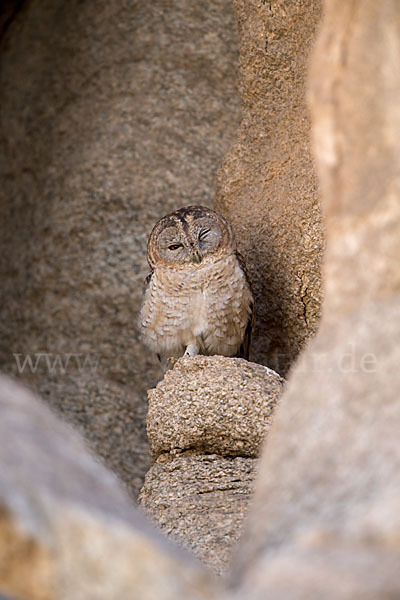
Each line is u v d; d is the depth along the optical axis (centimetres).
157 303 1134
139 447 1355
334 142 512
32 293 1449
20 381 1419
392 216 487
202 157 1382
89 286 1409
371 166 498
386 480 422
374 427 446
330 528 413
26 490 401
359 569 386
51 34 1529
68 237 1432
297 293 1070
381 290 486
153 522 784
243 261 1130
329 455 454
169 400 880
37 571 396
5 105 1555
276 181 1121
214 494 808
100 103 1441
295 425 484
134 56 1422
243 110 1173
